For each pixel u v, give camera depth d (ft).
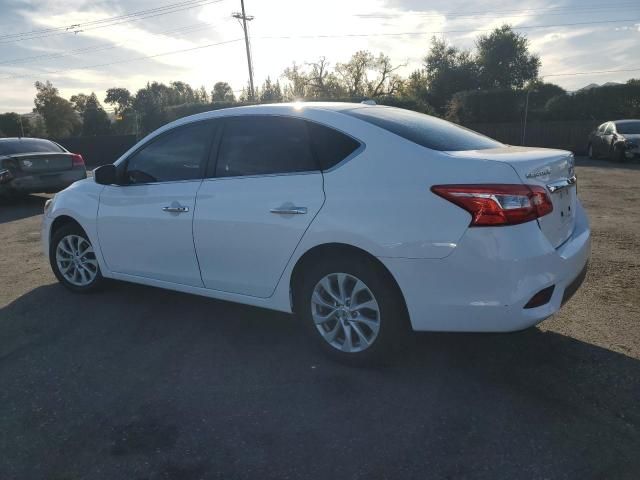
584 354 11.60
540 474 7.95
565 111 96.43
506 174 9.57
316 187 11.10
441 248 9.73
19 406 10.32
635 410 9.49
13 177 35.47
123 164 14.83
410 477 7.98
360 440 8.90
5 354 12.64
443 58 153.48
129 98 305.94
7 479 8.25
